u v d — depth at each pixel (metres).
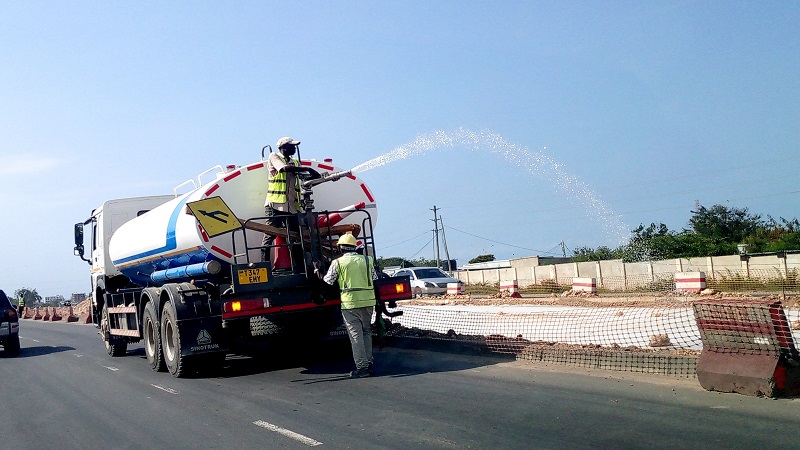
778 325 7.18
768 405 6.85
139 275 14.26
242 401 8.80
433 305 24.88
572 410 7.09
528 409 7.25
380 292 10.69
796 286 24.23
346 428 6.97
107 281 16.19
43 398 10.28
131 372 12.66
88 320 34.22
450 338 12.42
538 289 35.94
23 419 8.69
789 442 5.66
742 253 31.44
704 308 7.71
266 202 10.68
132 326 14.40
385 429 6.81
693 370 8.40
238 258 10.76
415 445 6.17
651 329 12.64
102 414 8.63
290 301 10.13
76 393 10.55
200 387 10.19
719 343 7.59
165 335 11.71
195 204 10.25
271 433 6.98
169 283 12.56
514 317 16.58
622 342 11.41
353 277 10.05
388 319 13.60
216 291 11.02
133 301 14.19
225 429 7.30
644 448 5.70
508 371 9.72
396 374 10.12
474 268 65.00
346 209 11.17
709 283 26.48
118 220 16.28
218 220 10.32
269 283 9.97
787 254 27.81
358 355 10.05
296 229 10.51
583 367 9.60
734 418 6.45
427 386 8.95
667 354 8.95
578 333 12.95
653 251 40.78
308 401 8.51
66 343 21.52
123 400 9.55
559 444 5.93
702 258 30.94
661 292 24.86
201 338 10.88
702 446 5.67
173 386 10.45
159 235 11.97
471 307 22.30
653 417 6.63
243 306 9.84
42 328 32.25
